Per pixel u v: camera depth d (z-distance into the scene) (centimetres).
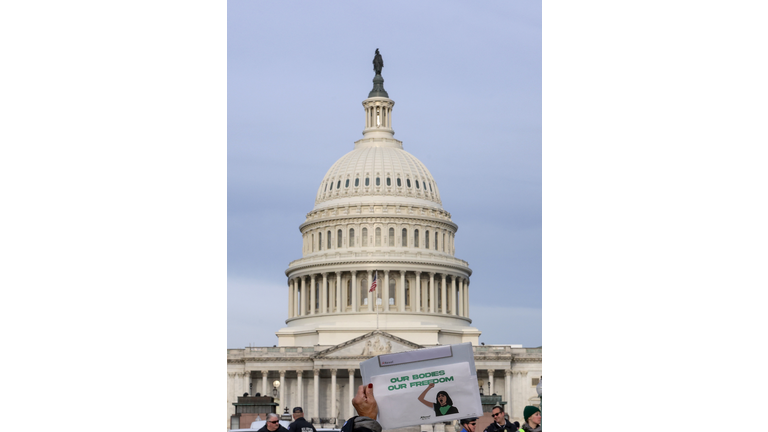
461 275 19425
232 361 16712
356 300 18650
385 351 16200
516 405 16600
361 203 19312
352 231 19338
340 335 17525
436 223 19512
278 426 3856
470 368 1639
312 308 18912
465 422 3009
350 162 19988
